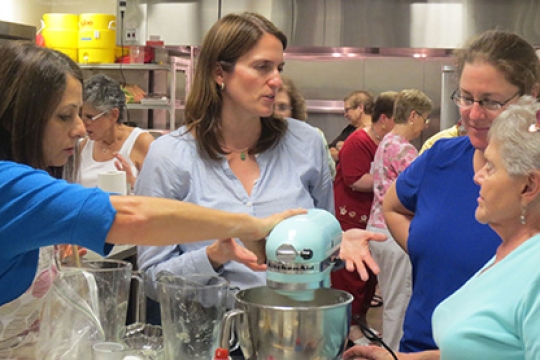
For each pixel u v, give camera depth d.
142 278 1.72
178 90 5.26
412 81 5.89
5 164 1.30
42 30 5.12
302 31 4.94
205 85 1.86
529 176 1.35
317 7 4.91
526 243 1.38
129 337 1.59
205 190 1.86
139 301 1.73
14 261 1.37
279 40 1.84
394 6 4.84
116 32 5.10
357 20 4.88
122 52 5.17
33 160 1.42
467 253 1.75
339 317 1.27
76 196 1.28
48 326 1.43
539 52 3.16
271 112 1.83
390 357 1.59
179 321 1.43
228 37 1.80
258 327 1.26
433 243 1.81
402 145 3.84
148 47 5.14
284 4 4.93
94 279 1.49
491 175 1.41
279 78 1.82
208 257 1.69
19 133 1.39
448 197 1.83
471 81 1.64
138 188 1.90
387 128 4.47
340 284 4.27
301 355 1.24
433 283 1.82
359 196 4.65
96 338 1.44
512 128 1.36
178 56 5.41
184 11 5.00
